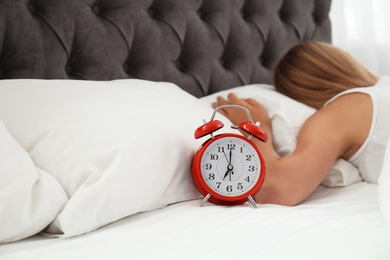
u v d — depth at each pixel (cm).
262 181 104
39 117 99
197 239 83
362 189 124
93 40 140
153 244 81
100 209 87
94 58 141
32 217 83
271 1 191
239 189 103
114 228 90
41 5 132
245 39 182
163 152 99
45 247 80
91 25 140
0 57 125
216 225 89
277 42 194
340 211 101
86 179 90
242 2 183
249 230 87
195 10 168
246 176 103
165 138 101
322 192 128
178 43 162
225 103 141
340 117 125
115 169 91
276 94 148
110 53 144
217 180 103
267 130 130
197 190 108
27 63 128
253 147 104
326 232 87
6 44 125
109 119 99
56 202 86
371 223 92
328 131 122
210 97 151
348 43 263
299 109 139
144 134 98
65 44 134
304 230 87
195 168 103
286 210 100
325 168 118
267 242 82
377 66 265
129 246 80
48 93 104
